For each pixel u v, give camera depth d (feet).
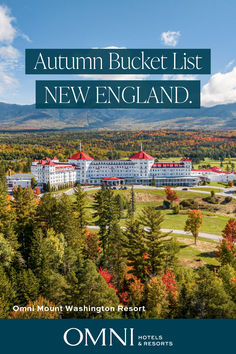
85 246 201.16
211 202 545.44
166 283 136.98
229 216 469.57
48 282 129.70
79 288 117.08
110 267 173.37
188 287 126.93
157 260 156.87
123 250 178.09
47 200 198.59
